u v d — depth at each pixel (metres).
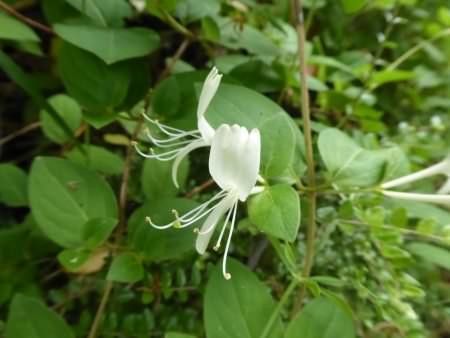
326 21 0.20
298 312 0.11
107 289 0.12
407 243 0.15
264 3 0.20
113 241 0.13
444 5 0.24
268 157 0.10
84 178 0.12
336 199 0.14
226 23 0.15
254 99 0.11
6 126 0.19
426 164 0.18
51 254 0.14
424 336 0.13
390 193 0.11
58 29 0.12
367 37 0.22
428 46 0.22
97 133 0.17
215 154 0.09
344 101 0.17
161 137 0.13
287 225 0.09
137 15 0.17
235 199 0.09
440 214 0.14
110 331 0.13
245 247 0.14
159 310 0.13
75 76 0.13
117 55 0.12
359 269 0.13
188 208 0.12
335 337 0.10
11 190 0.14
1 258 0.13
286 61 0.16
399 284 0.13
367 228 0.14
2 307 0.13
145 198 0.14
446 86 0.23
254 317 0.10
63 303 0.13
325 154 0.12
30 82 0.13
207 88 0.10
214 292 0.10
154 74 0.18
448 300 0.15
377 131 0.17
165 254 0.11
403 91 0.21
